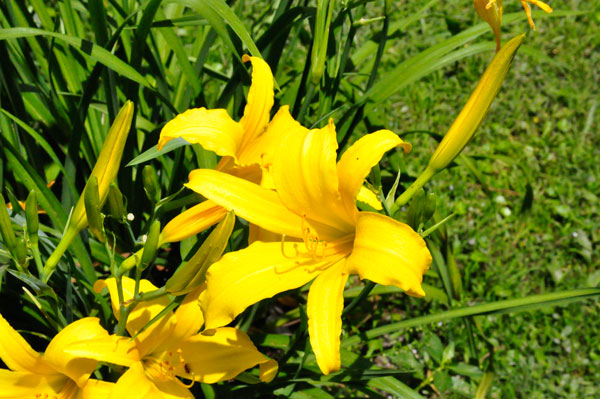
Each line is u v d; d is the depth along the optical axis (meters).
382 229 0.56
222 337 0.62
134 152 0.78
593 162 1.18
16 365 0.58
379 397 0.73
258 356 0.62
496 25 0.61
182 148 0.73
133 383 0.58
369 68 0.93
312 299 0.58
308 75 0.78
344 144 0.82
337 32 0.79
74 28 0.79
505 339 0.93
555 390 0.88
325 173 0.59
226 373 0.61
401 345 0.92
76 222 0.59
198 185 0.59
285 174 0.59
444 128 1.23
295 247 0.61
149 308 0.60
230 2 0.83
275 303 0.93
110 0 0.76
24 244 0.57
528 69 1.35
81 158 0.81
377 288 0.84
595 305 0.98
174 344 0.61
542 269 1.03
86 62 0.80
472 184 1.14
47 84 0.84
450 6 1.45
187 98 0.79
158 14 0.81
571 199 1.13
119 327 0.59
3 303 0.72
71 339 0.57
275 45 0.79
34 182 0.70
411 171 1.13
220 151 0.60
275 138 0.65
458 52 0.81
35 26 0.79
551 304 0.72
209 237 0.54
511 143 1.20
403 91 1.26
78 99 0.80
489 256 1.04
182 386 0.61
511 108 1.29
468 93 1.29
